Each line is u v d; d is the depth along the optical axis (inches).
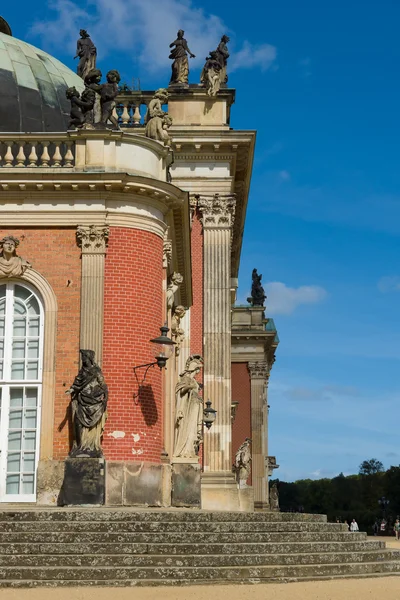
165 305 1225.4
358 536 965.2
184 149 1674.5
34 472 1107.3
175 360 1462.8
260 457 2511.1
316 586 724.7
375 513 5836.6
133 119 1685.5
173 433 1288.1
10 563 720.3
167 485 1201.4
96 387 1077.1
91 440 1068.5
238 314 2610.7
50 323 1129.4
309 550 844.0
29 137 1159.6
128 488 1081.4
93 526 797.2
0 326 1145.4
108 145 1161.4
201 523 835.4
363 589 711.1
